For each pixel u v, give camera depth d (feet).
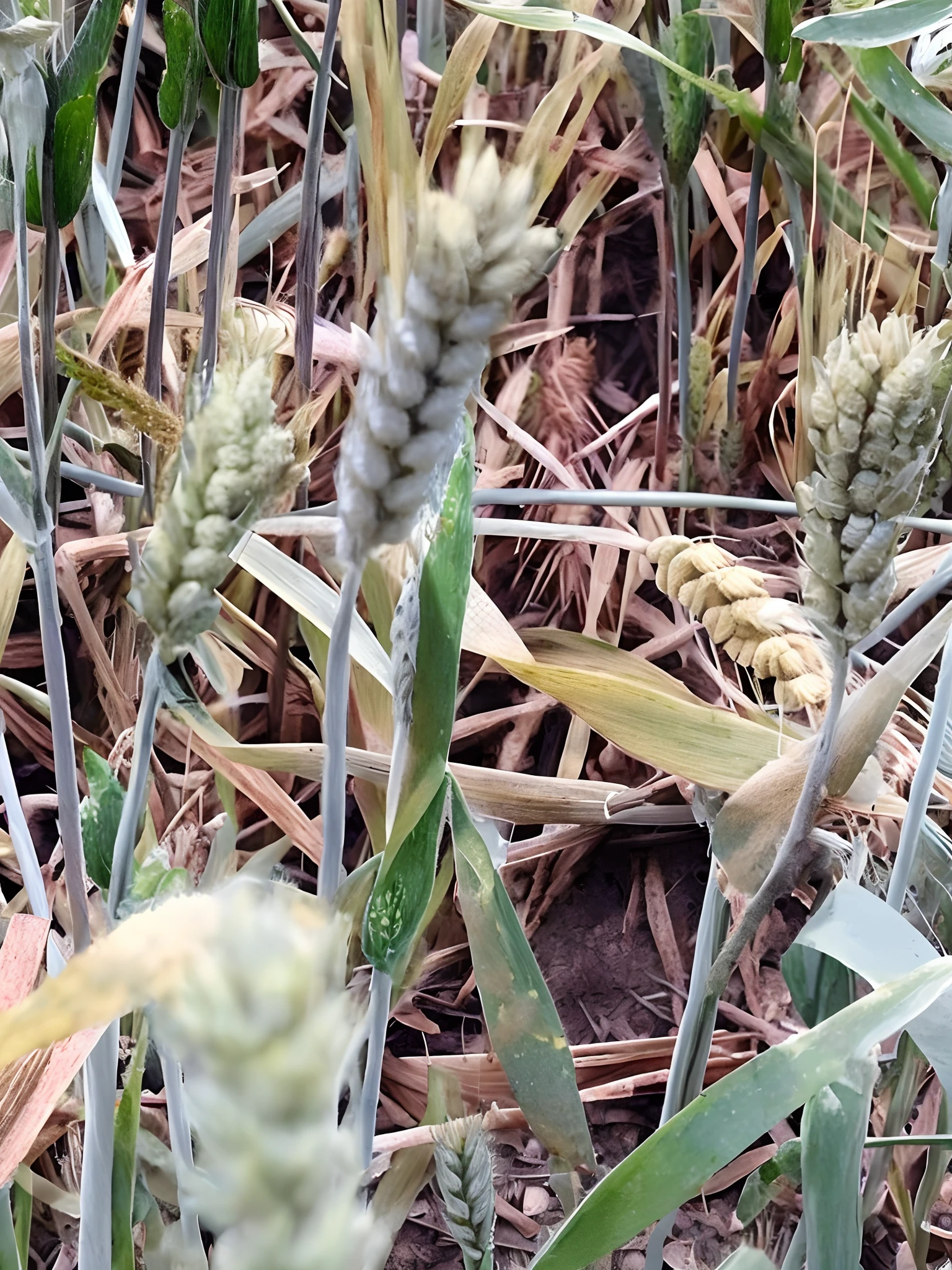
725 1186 2.22
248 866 1.93
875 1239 2.19
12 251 2.29
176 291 2.42
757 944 2.48
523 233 0.75
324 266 2.75
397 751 1.30
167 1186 1.57
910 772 1.94
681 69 2.28
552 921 2.55
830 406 1.05
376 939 1.33
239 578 2.47
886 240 2.79
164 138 2.90
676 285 2.97
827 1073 1.21
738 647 1.48
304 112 2.98
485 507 2.85
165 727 2.45
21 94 1.14
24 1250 1.53
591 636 2.69
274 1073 0.43
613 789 2.27
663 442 2.89
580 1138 1.51
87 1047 1.18
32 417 1.19
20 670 2.55
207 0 1.35
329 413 2.73
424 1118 2.17
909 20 1.95
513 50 2.99
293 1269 0.43
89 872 1.38
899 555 2.35
